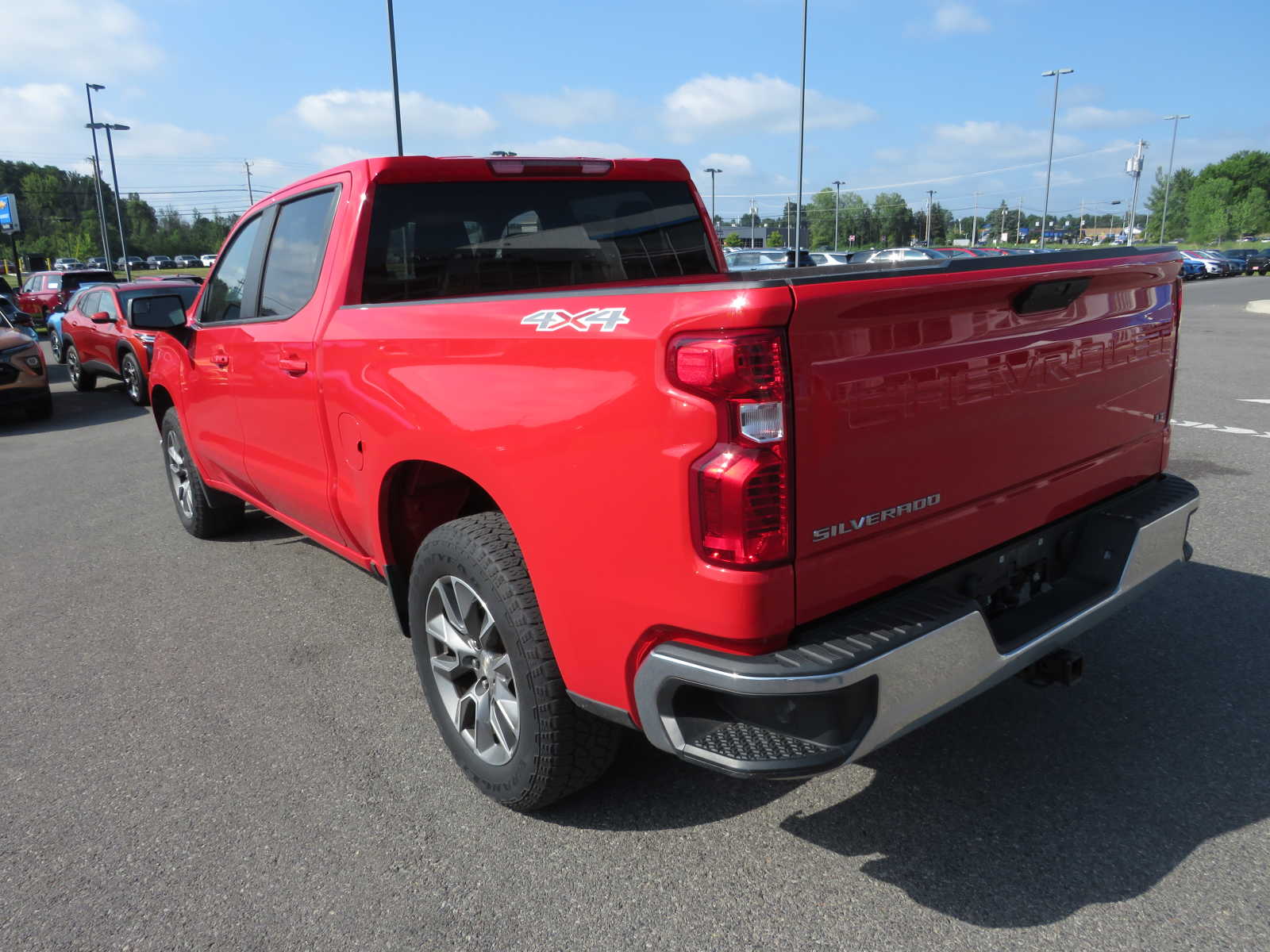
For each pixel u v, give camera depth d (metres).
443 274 3.49
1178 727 3.05
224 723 3.46
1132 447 2.94
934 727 3.12
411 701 3.58
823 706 1.97
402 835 2.70
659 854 2.56
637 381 2.03
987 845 2.52
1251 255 54.12
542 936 2.27
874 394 2.04
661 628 2.10
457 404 2.55
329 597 4.76
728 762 2.02
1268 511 5.25
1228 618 3.86
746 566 1.92
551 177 3.72
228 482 4.93
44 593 5.04
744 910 2.32
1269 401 9.16
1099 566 2.75
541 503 2.30
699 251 4.27
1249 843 2.47
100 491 7.58
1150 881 2.34
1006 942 2.17
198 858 2.63
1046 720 3.13
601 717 2.44
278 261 3.87
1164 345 3.00
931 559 2.27
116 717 3.54
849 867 2.46
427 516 3.17
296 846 2.68
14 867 2.63
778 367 1.87
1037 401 2.46
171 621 4.52
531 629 2.46
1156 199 133.50
